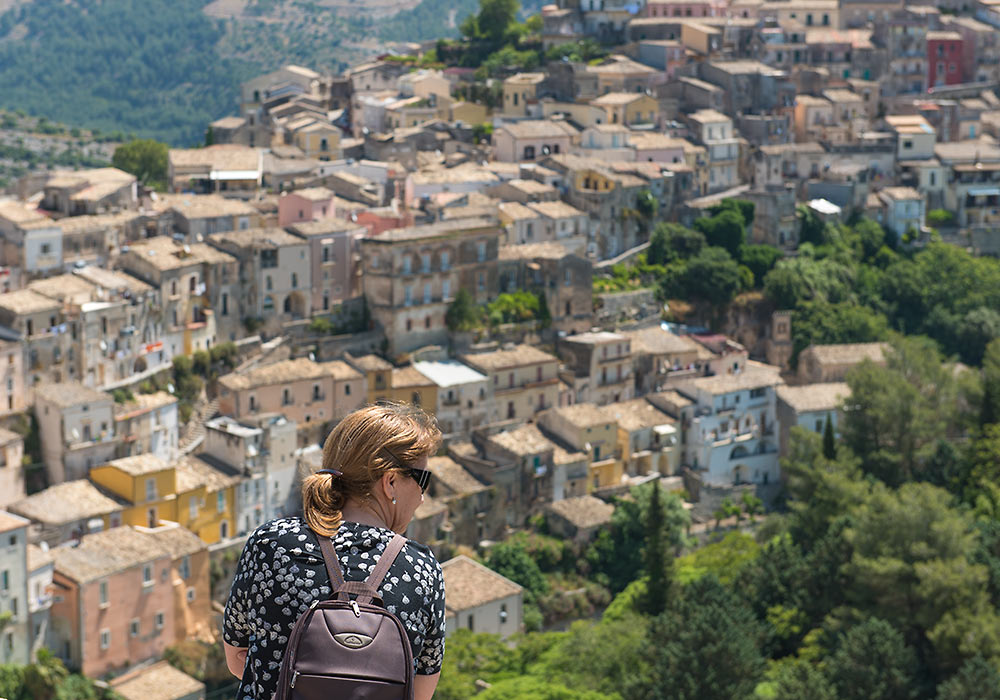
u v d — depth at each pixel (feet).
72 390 463.42
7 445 446.60
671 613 357.00
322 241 566.77
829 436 476.13
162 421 490.49
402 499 42.32
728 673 324.19
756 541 466.29
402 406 43.45
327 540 40.14
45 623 395.75
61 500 435.53
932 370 513.45
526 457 518.78
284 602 39.19
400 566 39.75
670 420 568.82
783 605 384.88
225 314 541.34
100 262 540.52
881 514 372.58
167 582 417.69
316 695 36.91
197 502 461.37
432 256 567.59
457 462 524.93
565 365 587.68
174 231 585.63
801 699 314.35
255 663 39.24
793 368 644.27
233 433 479.00
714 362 607.37
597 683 344.49
